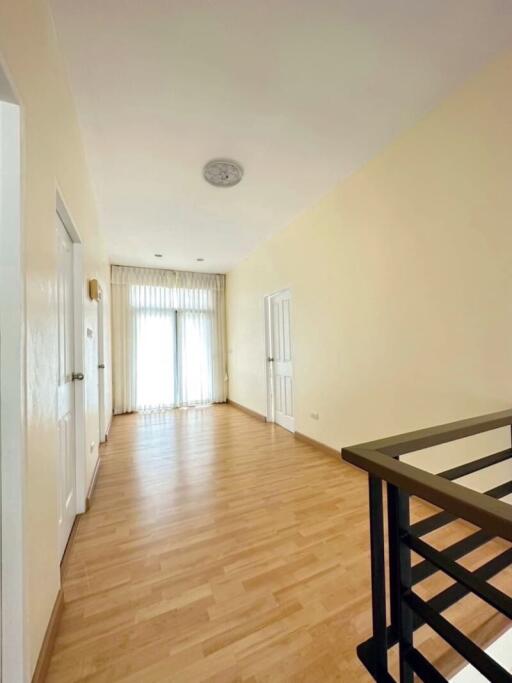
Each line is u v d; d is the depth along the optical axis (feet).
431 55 5.32
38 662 3.23
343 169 8.62
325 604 4.20
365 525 6.06
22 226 3.12
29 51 3.50
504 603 1.93
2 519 2.91
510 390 5.36
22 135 3.18
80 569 4.92
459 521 6.12
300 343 11.68
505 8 4.59
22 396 3.02
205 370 19.27
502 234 5.42
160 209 10.78
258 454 10.23
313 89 5.96
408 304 7.22
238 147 7.59
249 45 5.04
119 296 17.13
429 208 6.67
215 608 4.15
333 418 9.93
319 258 10.42
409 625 2.57
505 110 5.32
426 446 2.91
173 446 11.15
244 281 16.85
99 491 7.63
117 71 5.41
